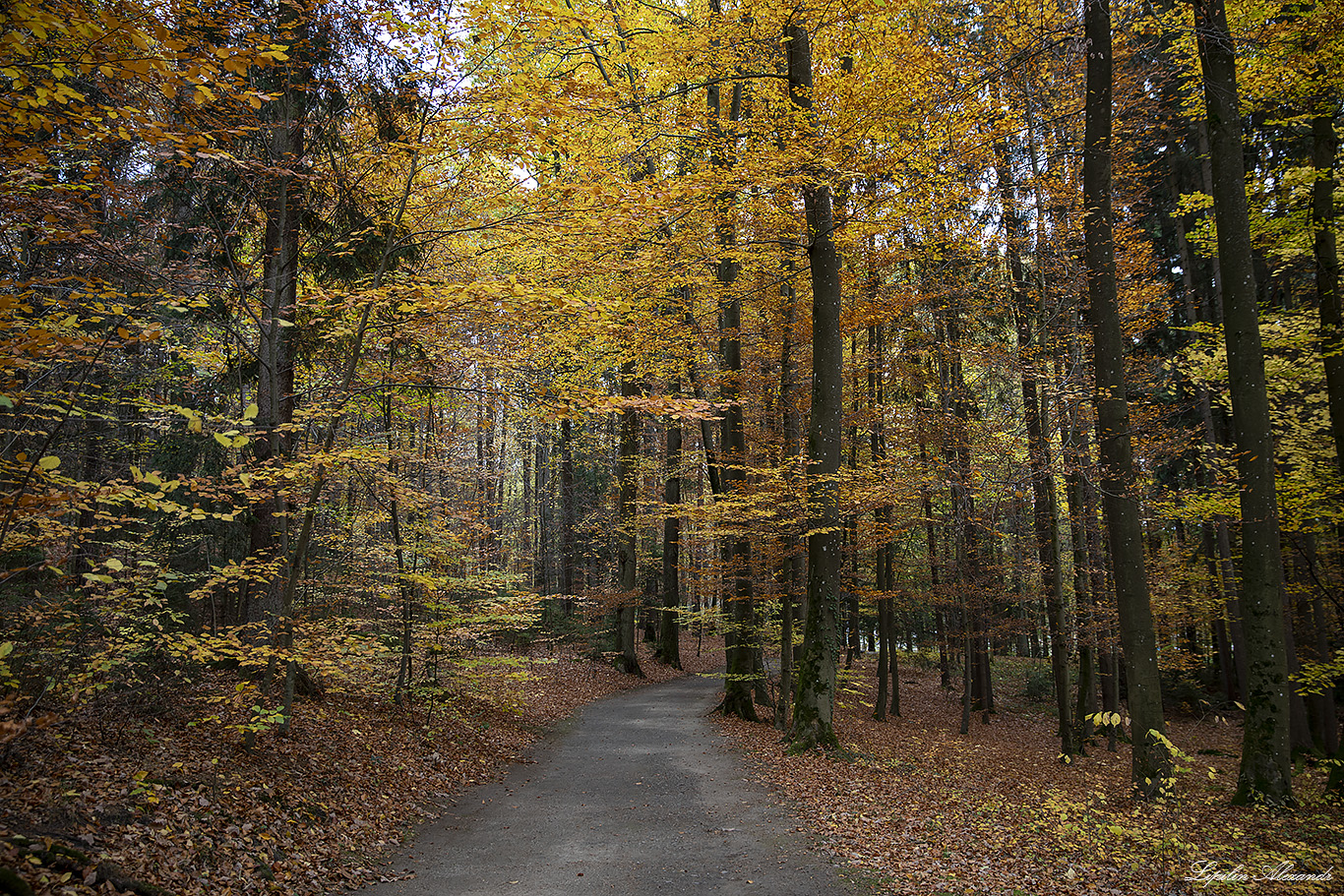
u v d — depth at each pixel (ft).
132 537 31.27
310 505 25.25
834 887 19.43
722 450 52.65
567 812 26.48
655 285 37.04
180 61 13.57
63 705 21.25
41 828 14.52
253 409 15.48
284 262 28.60
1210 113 30.07
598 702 57.06
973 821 25.35
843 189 35.01
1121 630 29.78
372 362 31.50
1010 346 47.67
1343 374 31.65
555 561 104.01
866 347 56.70
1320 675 37.04
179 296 18.52
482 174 26.94
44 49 12.99
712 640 114.62
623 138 33.47
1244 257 29.12
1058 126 40.68
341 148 27.35
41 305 17.35
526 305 21.93
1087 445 38.47
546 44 27.43
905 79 30.81
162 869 15.34
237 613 35.83
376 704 35.53
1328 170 31.89
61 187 15.51
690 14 43.19
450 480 50.34
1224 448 38.14
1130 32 39.50
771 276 47.62
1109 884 19.80
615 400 22.16
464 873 20.16
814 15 33.45
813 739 35.24
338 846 20.36
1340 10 28.40
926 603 60.03
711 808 26.94
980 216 41.70
